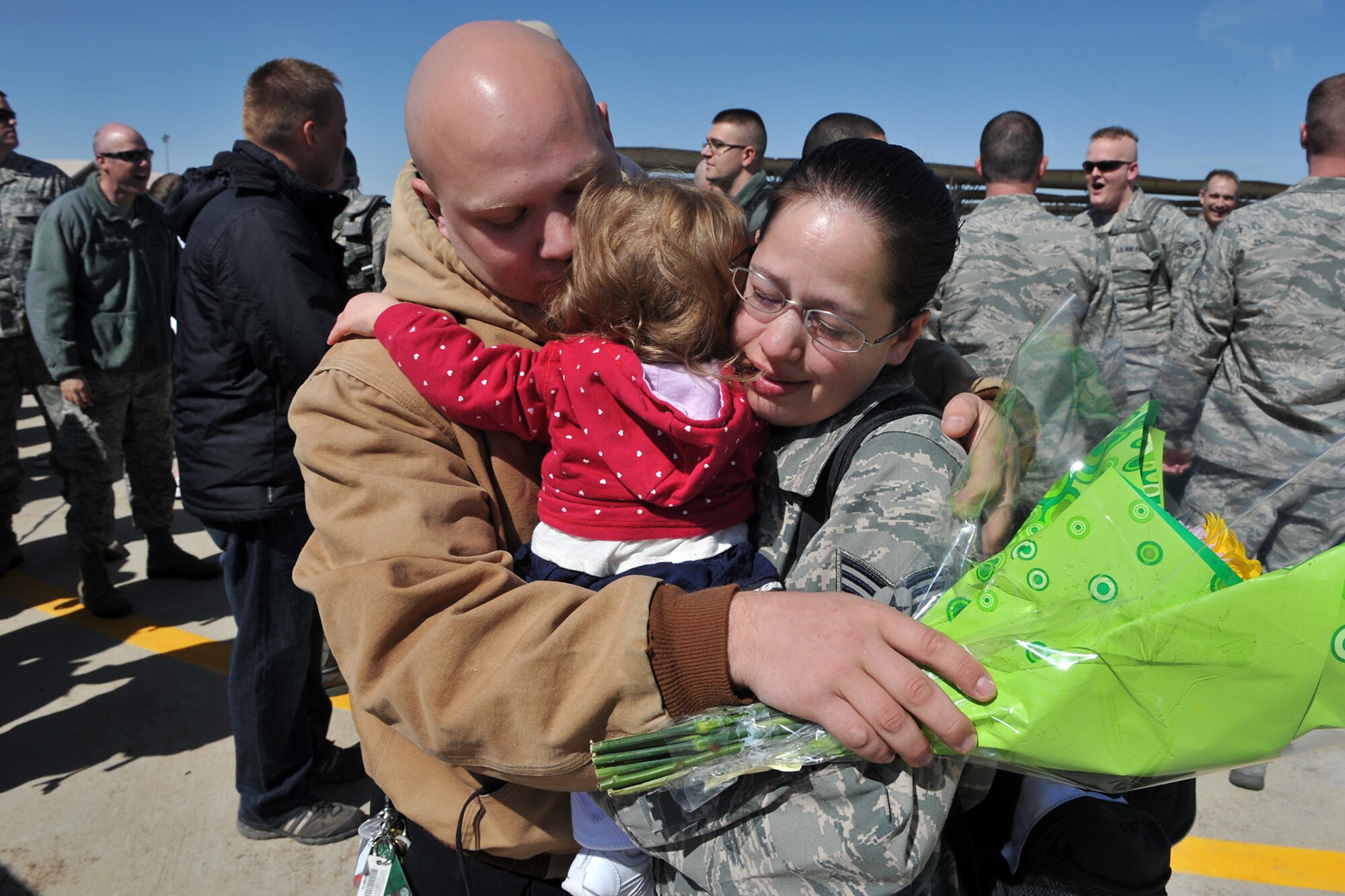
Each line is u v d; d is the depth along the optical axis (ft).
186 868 8.55
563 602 2.91
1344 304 8.11
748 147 14.69
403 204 3.88
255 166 7.72
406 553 3.02
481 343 3.42
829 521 3.21
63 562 16.29
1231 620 2.51
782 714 2.72
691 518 3.27
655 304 3.13
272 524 7.71
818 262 3.00
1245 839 8.91
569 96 3.28
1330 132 8.98
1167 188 26.30
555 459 3.34
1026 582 2.86
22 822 9.21
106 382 13.52
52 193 14.94
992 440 3.29
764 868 2.81
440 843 3.90
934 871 3.17
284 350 7.29
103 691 11.79
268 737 8.48
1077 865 3.29
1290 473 3.10
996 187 11.41
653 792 2.96
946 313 11.31
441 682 2.83
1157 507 2.73
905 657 2.60
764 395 3.29
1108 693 2.55
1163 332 16.29
